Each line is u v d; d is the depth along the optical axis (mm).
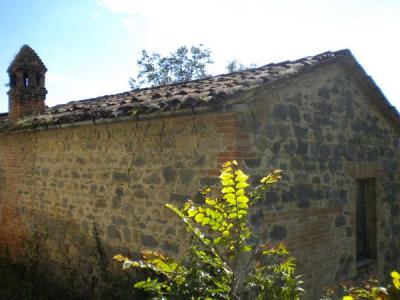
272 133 5309
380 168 7688
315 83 6133
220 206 3064
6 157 9148
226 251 4594
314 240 5953
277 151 5379
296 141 5719
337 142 6559
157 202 5660
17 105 9609
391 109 7652
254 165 5012
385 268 7703
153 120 5695
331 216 6328
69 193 7312
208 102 4414
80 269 7051
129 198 6105
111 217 6414
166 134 5551
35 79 9883
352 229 6773
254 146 5023
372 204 7582
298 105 5789
